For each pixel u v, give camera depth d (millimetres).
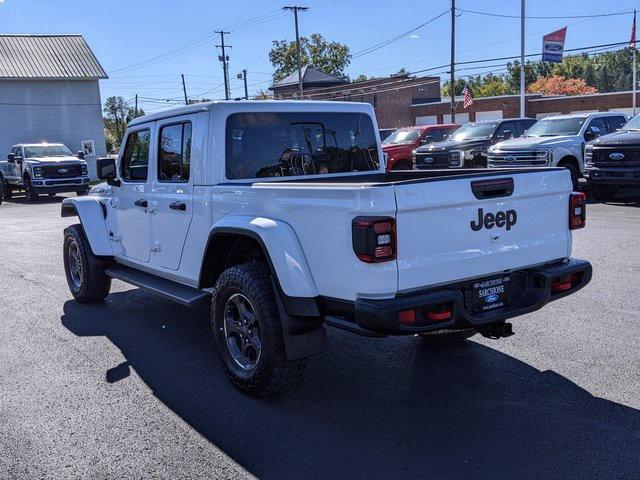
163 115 5457
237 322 4582
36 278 8844
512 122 18438
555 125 16281
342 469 3479
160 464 3596
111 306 7191
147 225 5867
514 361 4984
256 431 3971
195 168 5035
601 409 4082
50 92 38969
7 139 38312
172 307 7094
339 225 3736
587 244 9438
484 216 3982
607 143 13477
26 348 5707
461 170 5090
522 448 3623
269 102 5172
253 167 5102
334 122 5625
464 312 3900
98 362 5301
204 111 4945
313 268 3986
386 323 3564
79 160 24406
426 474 3389
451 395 4406
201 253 5027
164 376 4953
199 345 5707
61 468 3578
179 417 4199
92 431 4027
